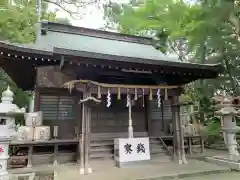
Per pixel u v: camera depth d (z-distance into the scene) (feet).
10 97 17.72
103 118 30.35
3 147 16.97
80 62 21.15
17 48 19.66
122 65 22.95
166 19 16.85
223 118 26.43
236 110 25.88
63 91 28.48
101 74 25.25
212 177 19.72
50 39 31.45
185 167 23.11
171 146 32.07
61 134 27.89
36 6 42.39
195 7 15.11
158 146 29.53
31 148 25.48
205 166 23.58
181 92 25.68
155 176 19.42
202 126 41.73
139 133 31.76
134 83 27.99
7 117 17.11
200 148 35.12
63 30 35.63
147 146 25.21
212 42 14.70
